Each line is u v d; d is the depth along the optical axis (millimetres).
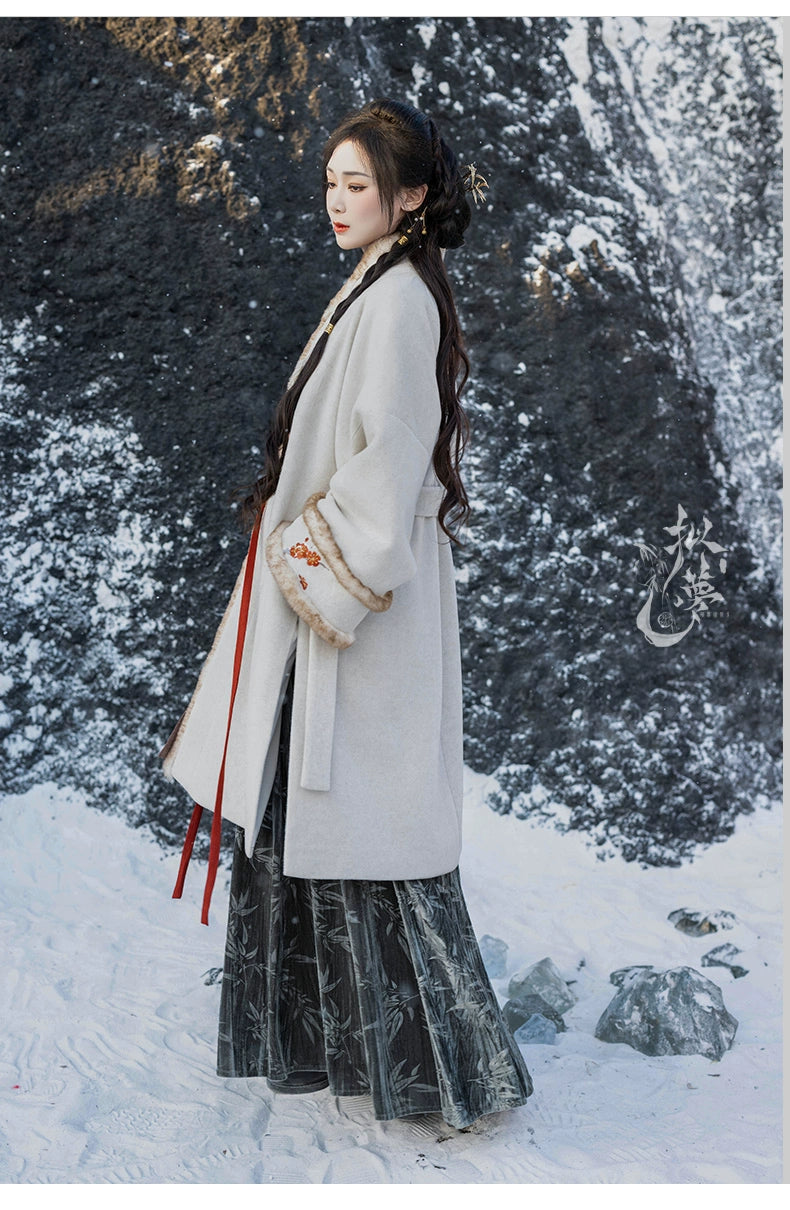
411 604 1997
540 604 4172
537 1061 2383
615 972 2943
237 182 3943
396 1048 1950
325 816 1913
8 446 3855
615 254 4391
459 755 2146
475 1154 1904
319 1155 1897
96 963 2799
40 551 3842
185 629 3896
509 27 4418
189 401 3949
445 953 1971
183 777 2146
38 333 3900
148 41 3934
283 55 4055
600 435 4309
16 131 3850
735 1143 1979
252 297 3973
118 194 3898
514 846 3918
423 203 2041
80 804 3717
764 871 3928
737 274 4848
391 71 4273
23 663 3770
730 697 4371
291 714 1953
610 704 4184
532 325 4277
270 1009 2020
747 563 4500
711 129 4863
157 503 3928
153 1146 1914
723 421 4684
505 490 4191
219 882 3553
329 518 1856
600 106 4566
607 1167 1866
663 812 4098
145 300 3920
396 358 1867
